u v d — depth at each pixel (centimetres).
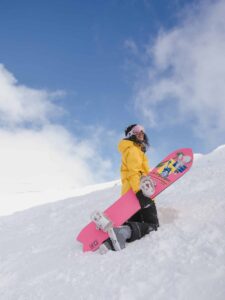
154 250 391
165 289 306
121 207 461
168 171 473
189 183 725
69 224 730
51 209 993
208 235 394
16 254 559
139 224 439
